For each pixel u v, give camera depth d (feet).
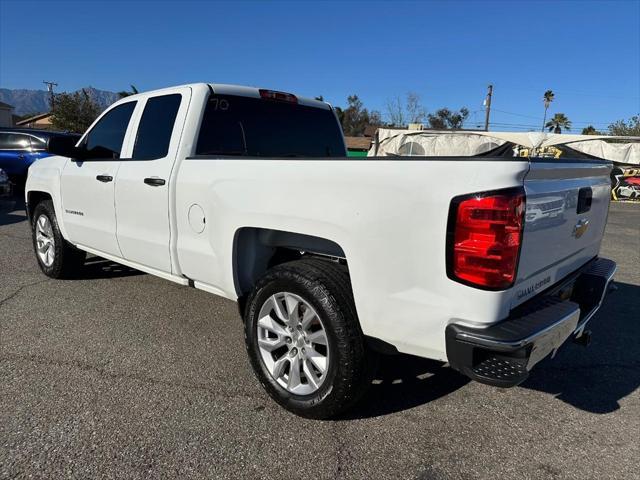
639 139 65.31
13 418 8.79
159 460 7.77
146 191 11.87
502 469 7.82
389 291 7.56
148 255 12.30
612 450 8.38
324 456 8.00
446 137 64.80
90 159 14.40
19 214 35.09
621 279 20.33
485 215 6.56
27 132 43.06
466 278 6.75
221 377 10.54
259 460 7.86
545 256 7.95
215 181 10.11
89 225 14.44
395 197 7.33
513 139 62.03
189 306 14.94
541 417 9.38
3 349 11.65
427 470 7.75
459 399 9.96
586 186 9.37
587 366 11.69
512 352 6.75
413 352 7.72
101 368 10.81
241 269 10.23
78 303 15.01
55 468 7.51
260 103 13.07
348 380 8.22
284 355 9.27
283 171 8.84
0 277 17.71
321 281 8.37
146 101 12.96
